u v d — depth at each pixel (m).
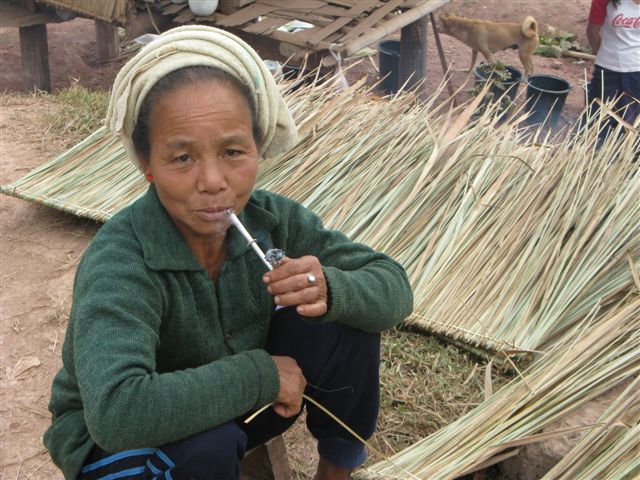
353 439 1.74
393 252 2.82
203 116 1.27
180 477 1.33
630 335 2.22
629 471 1.71
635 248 2.64
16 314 2.78
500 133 3.32
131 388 1.24
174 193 1.32
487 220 2.87
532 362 2.32
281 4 5.58
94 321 1.29
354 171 3.16
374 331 1.59
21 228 3.33
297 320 1.63
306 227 1.64
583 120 6.19
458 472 1.78
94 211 3.22
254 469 1.92
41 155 3.99
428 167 3.02
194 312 1.43
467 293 2.62
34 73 6.52
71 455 1.43
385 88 7.23
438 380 2.38
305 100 3.63
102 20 5.71
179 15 5.67
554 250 2.64
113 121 1.37
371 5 5.41
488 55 7.20
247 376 1.35
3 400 2.38
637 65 5.23
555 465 1.82
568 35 8.63
